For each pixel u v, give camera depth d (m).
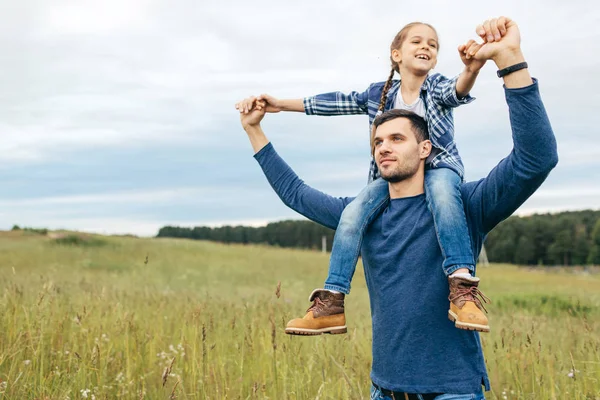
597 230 96.12
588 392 4.60
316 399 4.14
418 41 3.85
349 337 5.75
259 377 4.67
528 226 101.25
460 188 2.96
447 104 3.36
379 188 3.11
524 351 5.41
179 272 21.81
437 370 2.73
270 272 24.39
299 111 3.83
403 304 2.81
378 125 3.00
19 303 6.18
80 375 4.33
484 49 2.50
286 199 3.50
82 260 23.05
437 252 2.82
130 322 5.55
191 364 4.84
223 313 7.47
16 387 4.03
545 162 2.50
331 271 2.99
